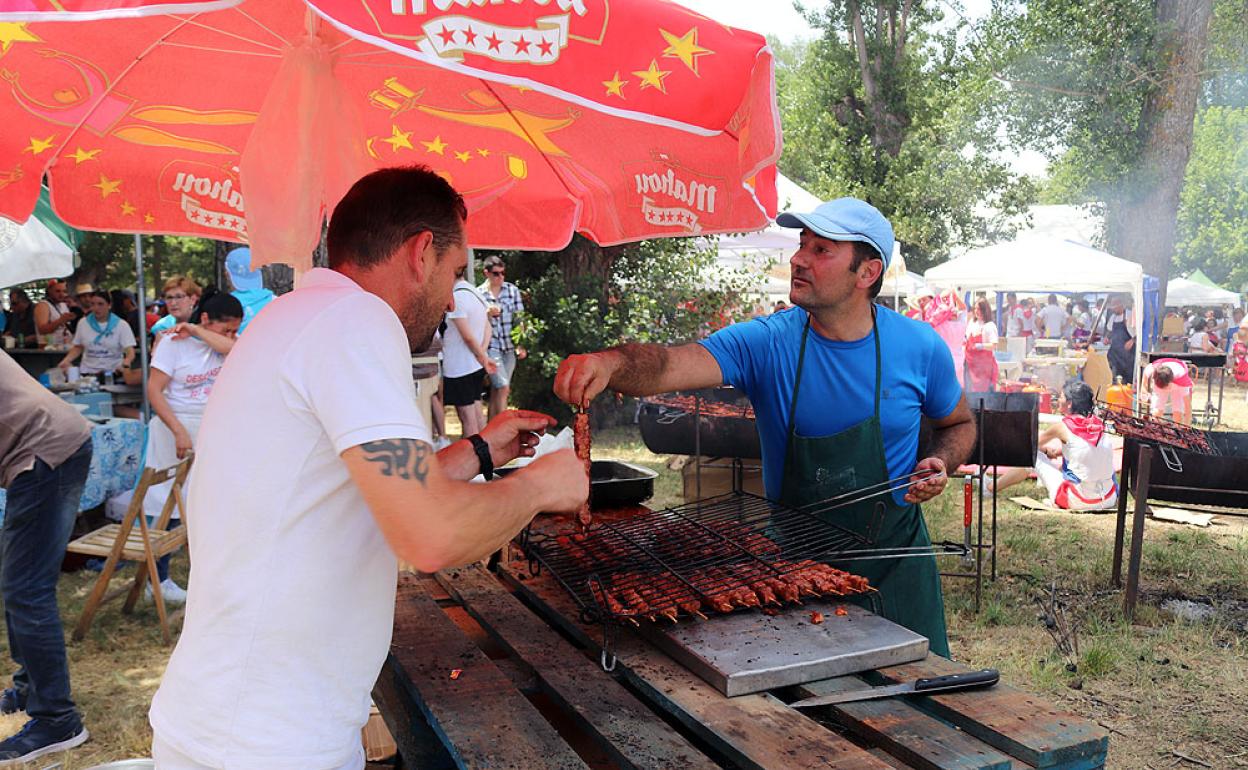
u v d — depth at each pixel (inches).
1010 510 321.1
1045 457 330.6
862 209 102.8
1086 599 228.5
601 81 69.0
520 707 74.6
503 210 126.5
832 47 1137.4
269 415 58.9
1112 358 571.2
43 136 99.3
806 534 104.0
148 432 239.9
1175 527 298.5
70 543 203.5
